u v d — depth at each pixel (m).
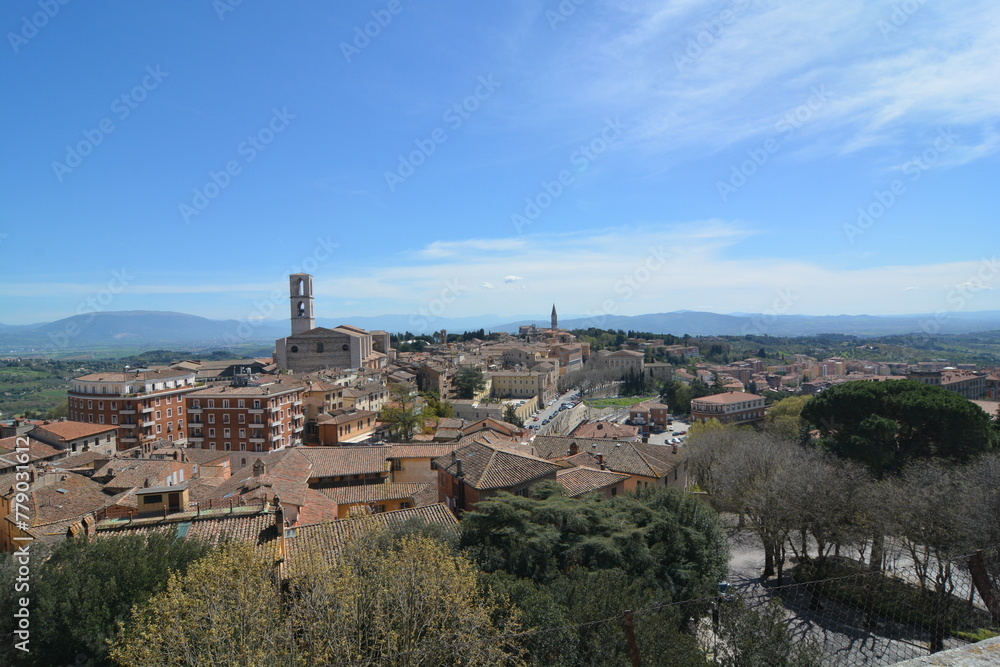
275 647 18.55
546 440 69.38
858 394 74.19
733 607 24.61
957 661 11.54
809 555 52.75
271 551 25.33
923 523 40.09
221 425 106.25
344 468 57.50
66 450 81.62
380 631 19.88
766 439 77.38
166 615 18.80
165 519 30.98
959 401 66.69
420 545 24.72
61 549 25.27
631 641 17.02
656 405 168.25
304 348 180.62
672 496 40.25
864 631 33.78
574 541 32.16
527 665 21.45
